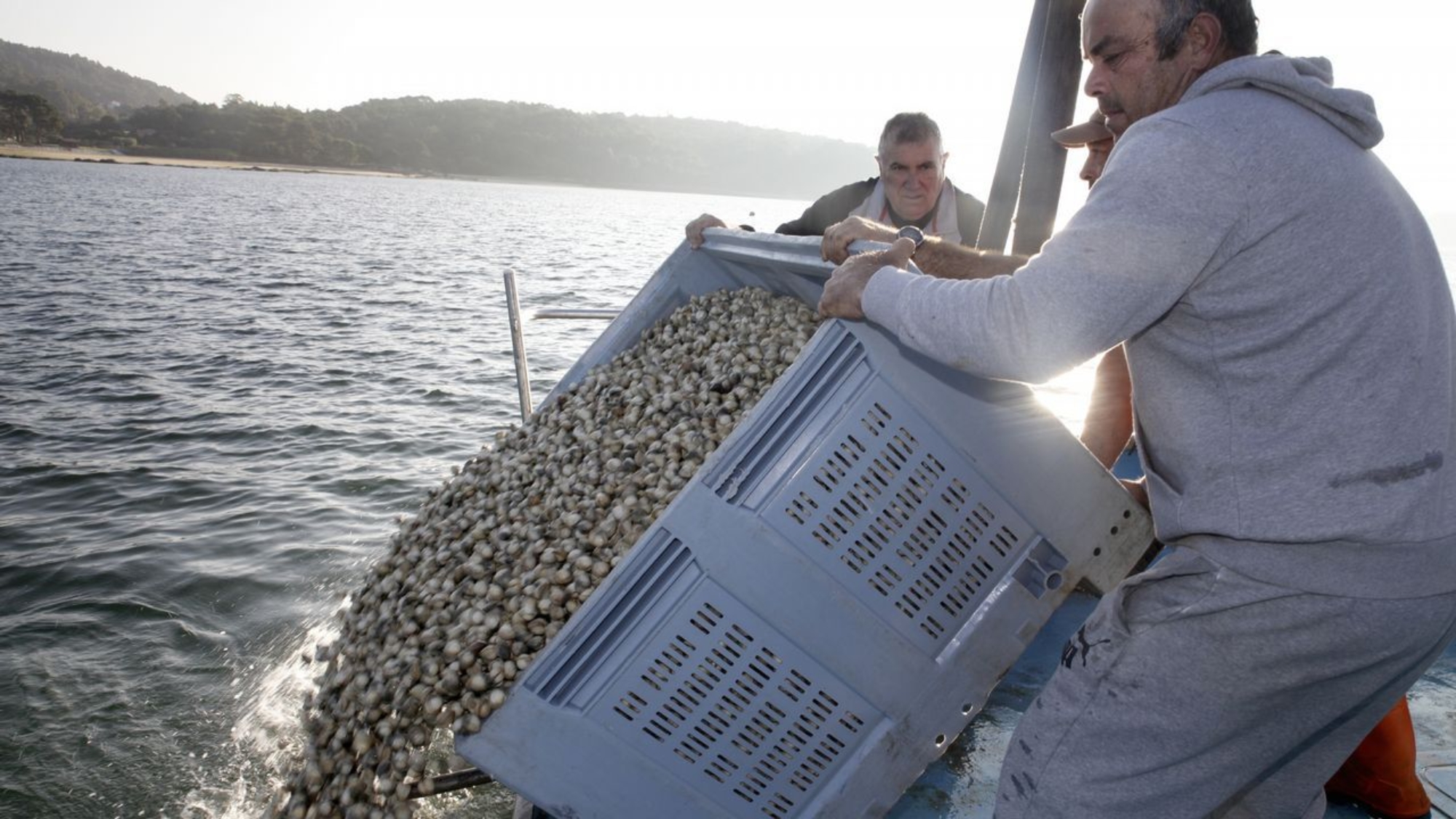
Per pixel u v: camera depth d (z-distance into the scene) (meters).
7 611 6.32
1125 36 1.59
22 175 113.25
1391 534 1.40
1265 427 1.45
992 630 1.95
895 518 1.83
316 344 17.50
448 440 11.02
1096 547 1.99
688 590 1.75
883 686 1.89
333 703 2.26
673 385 2.72
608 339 3.35
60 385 13.44
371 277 31.34
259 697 5.19
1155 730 1.57
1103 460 2.72
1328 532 1.40
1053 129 3.83
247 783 4.40
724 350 2.67
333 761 2.10
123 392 13.12
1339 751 1.71
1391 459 1.40
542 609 2.05
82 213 57.69
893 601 1.86
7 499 8.66
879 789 1.93
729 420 2.40
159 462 9.88
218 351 16.53
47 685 5.30
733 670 1.80
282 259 36.50
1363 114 1.44
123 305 21.77
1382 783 2.23
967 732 2.78
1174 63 1.59
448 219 82.75
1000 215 4.10
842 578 1.82
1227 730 1.56
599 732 1.77
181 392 13.28
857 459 1.79
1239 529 1.47
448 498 2.86
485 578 2.29
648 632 1.75
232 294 24.86
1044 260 1.47
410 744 1.97
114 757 4.61
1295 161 1.38
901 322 1.64
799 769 1.89
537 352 17.28
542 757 1.78
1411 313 1.42
